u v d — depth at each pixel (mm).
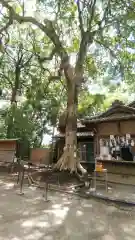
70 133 11672
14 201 6754
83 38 11930
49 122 19562
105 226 4812
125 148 10102
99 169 8422
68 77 12094
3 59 20359
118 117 10406
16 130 18766
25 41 19453
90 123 11898
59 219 5207
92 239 4133
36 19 11766
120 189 8430
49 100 17953
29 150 18344
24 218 5219
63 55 12094
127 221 5148
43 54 15281
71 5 12562
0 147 14664
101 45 13445
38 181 9797
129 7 10969
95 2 11398
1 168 14297
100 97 14492
